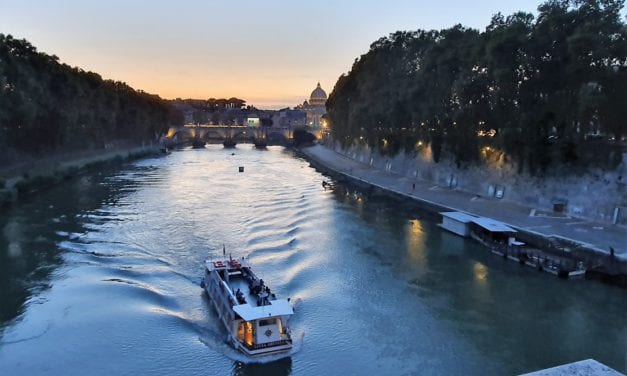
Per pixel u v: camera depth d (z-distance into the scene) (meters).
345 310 37.22
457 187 81.31
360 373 29.19
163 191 85.88
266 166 134.62
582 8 55.41
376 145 115.31
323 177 110.31
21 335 32.78
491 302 38.84
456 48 76.81
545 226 53.41
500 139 64.06
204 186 92.75
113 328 33.56
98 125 133.88
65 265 45.50
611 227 52.34
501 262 48.19
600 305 38.16
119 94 157.50
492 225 54.03
